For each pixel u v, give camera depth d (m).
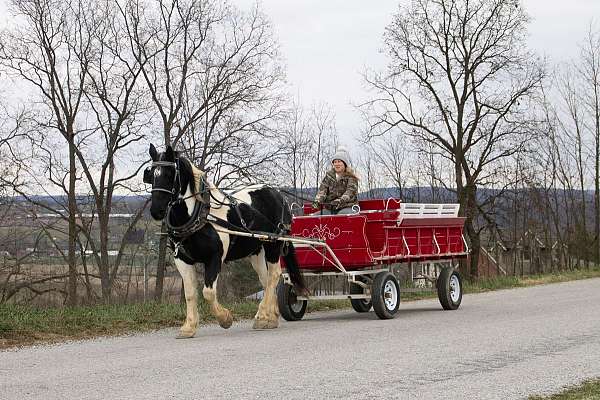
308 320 13.27
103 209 30.72
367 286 13.23
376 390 6.66
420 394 6.51
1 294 26.52
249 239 11.54
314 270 13.41
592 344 9.48
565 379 7.26
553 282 25.03
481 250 37.75
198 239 10.49
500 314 13.43
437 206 14.72
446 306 14.71
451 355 8.60
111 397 6.39
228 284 27.58
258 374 7.43
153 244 28.75
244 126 31.02
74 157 30.97
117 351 9.23
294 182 31.11
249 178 30.11
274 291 11.98
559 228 36.88
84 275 28.44
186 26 31.66
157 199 10.00
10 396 6.50
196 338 10.49
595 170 37.69
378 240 12.98
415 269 15.81
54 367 8.05
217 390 6.66
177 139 31.56
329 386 6.83
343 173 13.34
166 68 31.95
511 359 8.35
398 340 9.88
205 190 10.54
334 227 12.92
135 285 29.09
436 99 33.38
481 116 33.16
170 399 6.30
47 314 11.93
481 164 33.50
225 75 31.41
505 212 35.31
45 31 31.06
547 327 11.19
